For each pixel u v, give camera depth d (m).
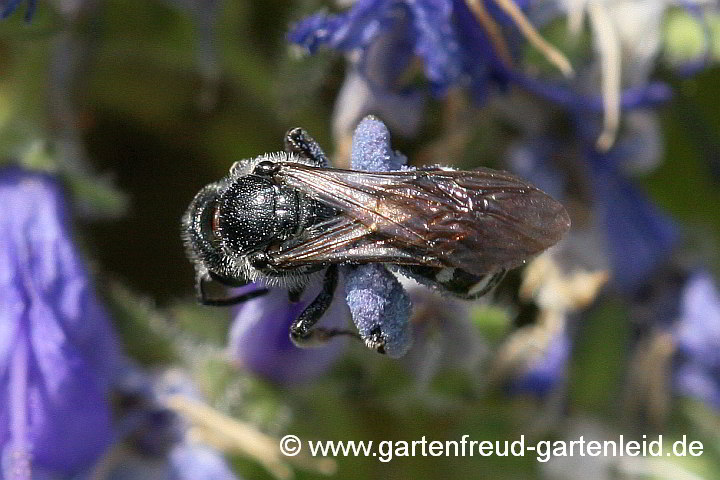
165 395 0.10
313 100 0.11
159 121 0.11
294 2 0.10
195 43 0.10
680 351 0.10
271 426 0.10
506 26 0.10
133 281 0.11
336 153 0.10
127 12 0.10
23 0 0.10
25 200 0.10
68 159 0.10
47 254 0.10
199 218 0.09
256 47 0.11
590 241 0.10
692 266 0.10
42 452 0.10
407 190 0.09
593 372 0.10
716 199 0.11
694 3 0.10
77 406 0.10
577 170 0.10
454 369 0.10
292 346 0.10
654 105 0.10
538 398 0.10
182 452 0.10
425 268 0.09
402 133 0.10
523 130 0.10
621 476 0.10
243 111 0.11
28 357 0.10
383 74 0.10
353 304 0.09
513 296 0.11
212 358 0.10
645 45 0.10
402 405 0.10
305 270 0.09
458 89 0.10
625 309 0.10
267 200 0.09
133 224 0.11
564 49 0.10
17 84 0.10
